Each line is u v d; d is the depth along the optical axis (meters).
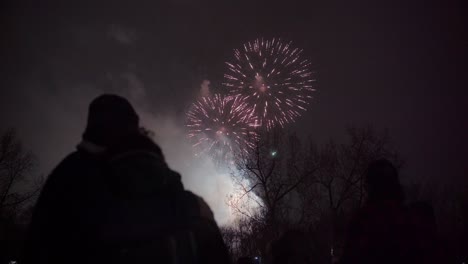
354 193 36.09
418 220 5.45
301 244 7.03
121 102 3.52
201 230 3.30
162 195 3.19
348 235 5.57
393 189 5.66
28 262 3.12
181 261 3.11
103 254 3.01
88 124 3.46
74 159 3.30
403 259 5.21
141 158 3.14
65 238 3.11
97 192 3.10
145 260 3.00
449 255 5.53
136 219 3.06
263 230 36.44
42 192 3.24
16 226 38.34
